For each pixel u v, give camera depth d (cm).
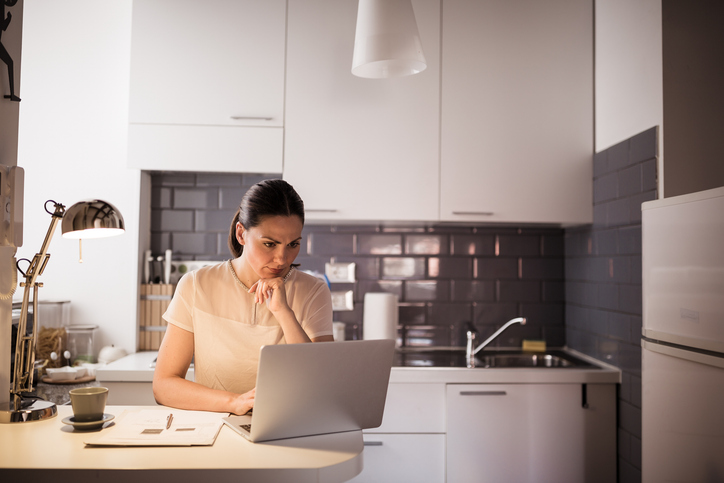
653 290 174
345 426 119
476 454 237
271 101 256
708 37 208
